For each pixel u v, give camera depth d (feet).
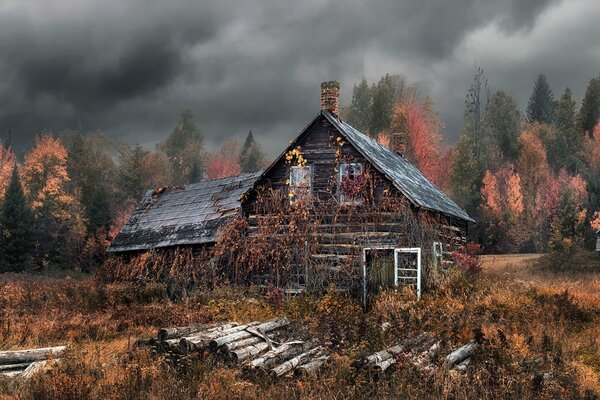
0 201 191.83
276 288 71.05
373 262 70.33
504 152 294.87
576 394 33.01
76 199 227.20
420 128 234.79
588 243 165.68
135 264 91.30
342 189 73.77
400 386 31.63
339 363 35.14
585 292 67.36
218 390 30.60
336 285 70.95
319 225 73.82
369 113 291.79
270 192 78.13
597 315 55.52
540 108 417.90
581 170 250.16
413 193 72.64
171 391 30.86
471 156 241.55
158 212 101.65
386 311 56.24
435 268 68.90
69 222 182.60
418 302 59.77
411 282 68.28
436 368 33.96
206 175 349.61
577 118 328.08
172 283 84.53
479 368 35.14
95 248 164.04
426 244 70.13
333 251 72.38
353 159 74.33
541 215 209.56
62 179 231.50
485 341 39.91
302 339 42.75
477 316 53.42
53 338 49.57
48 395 29.89
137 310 61.16
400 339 41.93
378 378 33.47
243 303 66.08
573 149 299.99
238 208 86.17
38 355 37.96
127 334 51.70
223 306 63.72
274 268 75.41
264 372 33.91
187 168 336.29
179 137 361.92
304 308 63.77
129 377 32.50
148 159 288.92
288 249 74.79
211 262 81.76
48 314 60.13
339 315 55.06
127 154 283.79
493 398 30.91
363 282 69.46
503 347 39.34
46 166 228.43
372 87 288.92
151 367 34.24
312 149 76.84
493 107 307.37
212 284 80.43
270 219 77.10
